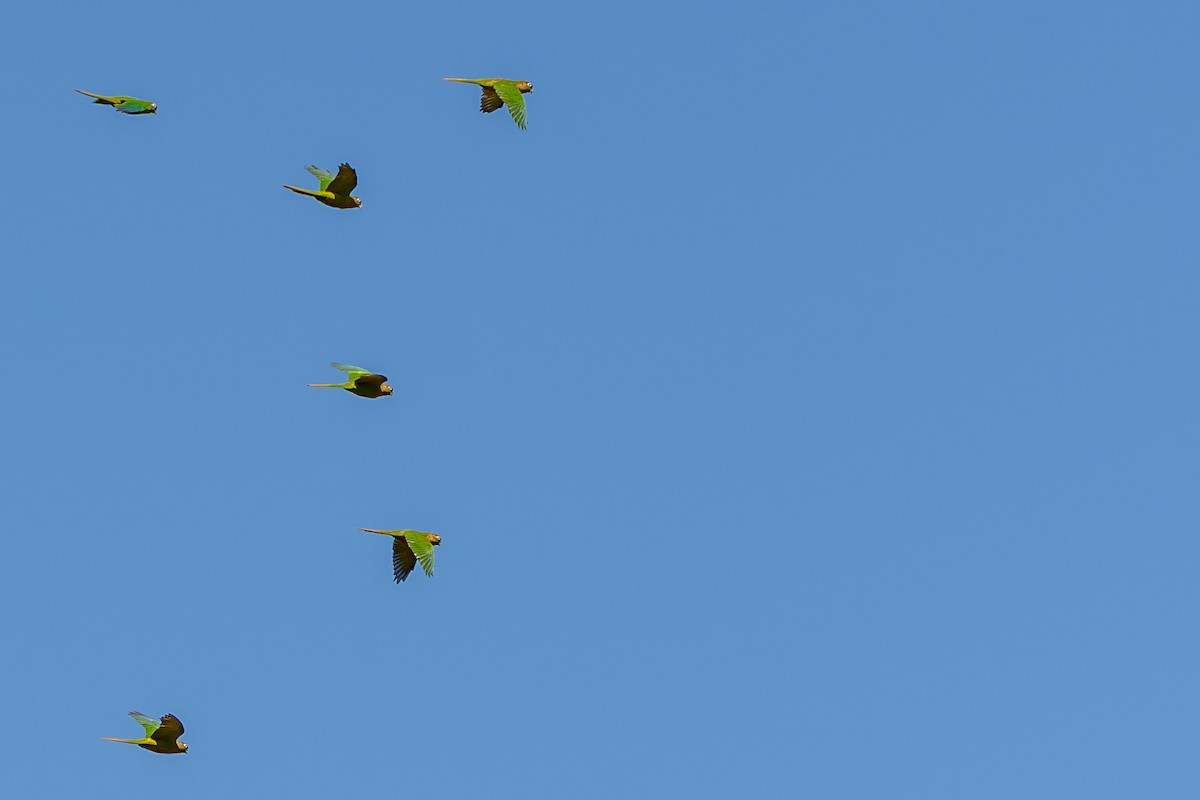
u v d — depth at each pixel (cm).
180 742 7056
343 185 6944
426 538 7006
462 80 7062
